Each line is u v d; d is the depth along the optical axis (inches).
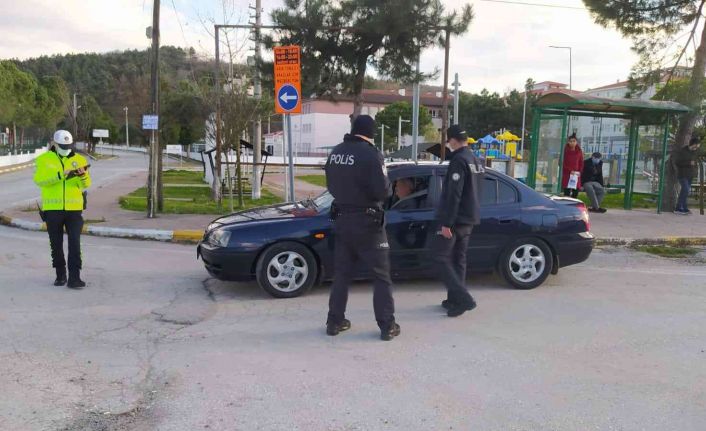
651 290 284.7
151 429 138.3
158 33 492.4
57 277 279.0
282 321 226.8
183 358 185.0
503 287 286.7
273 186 967.6
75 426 139.3
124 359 183.6
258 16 724.7
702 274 326.6
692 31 601.0
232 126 619.2
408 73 506.9
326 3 483.8
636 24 610.9
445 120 488.4
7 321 220.7
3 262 333.1
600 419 145.4
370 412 147.8
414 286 286.7
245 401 153.6
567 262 287.3
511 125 2920.8
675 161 573.9
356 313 238.2
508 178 285.0
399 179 270.1
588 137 732.0
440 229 227.8
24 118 1989.4
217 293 270.7
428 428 139.8
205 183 975.0
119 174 1268.5
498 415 146.9
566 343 203.2
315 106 3459.6
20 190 860.6
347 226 199.6
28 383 163.6
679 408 152.3
